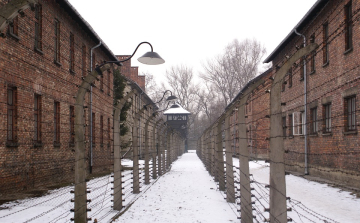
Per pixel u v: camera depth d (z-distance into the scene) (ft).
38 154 37.29
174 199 33.24
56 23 43.21
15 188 32.58
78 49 50.90
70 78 47.29
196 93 222.28
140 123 115.24
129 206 29.14
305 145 54.34
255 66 171.32
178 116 179.93
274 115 14.96
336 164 43.62
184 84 222.69
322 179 46.50
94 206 28.30
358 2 36.81
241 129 21.85
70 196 32.22
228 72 175.94
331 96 45.01
